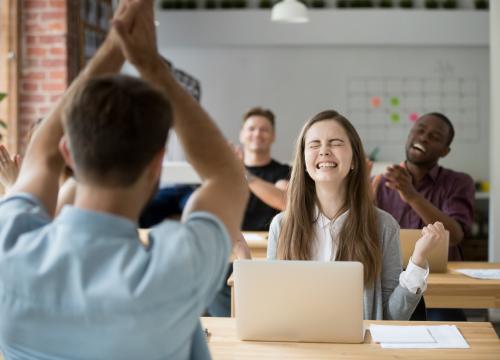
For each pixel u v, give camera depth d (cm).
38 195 117
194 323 111
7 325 107
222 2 855
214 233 107
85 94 104
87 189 108
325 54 877
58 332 105
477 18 834
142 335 103
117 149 103
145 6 111
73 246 104
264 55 880
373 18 835
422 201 414
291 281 230
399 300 273
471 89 873
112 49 119
